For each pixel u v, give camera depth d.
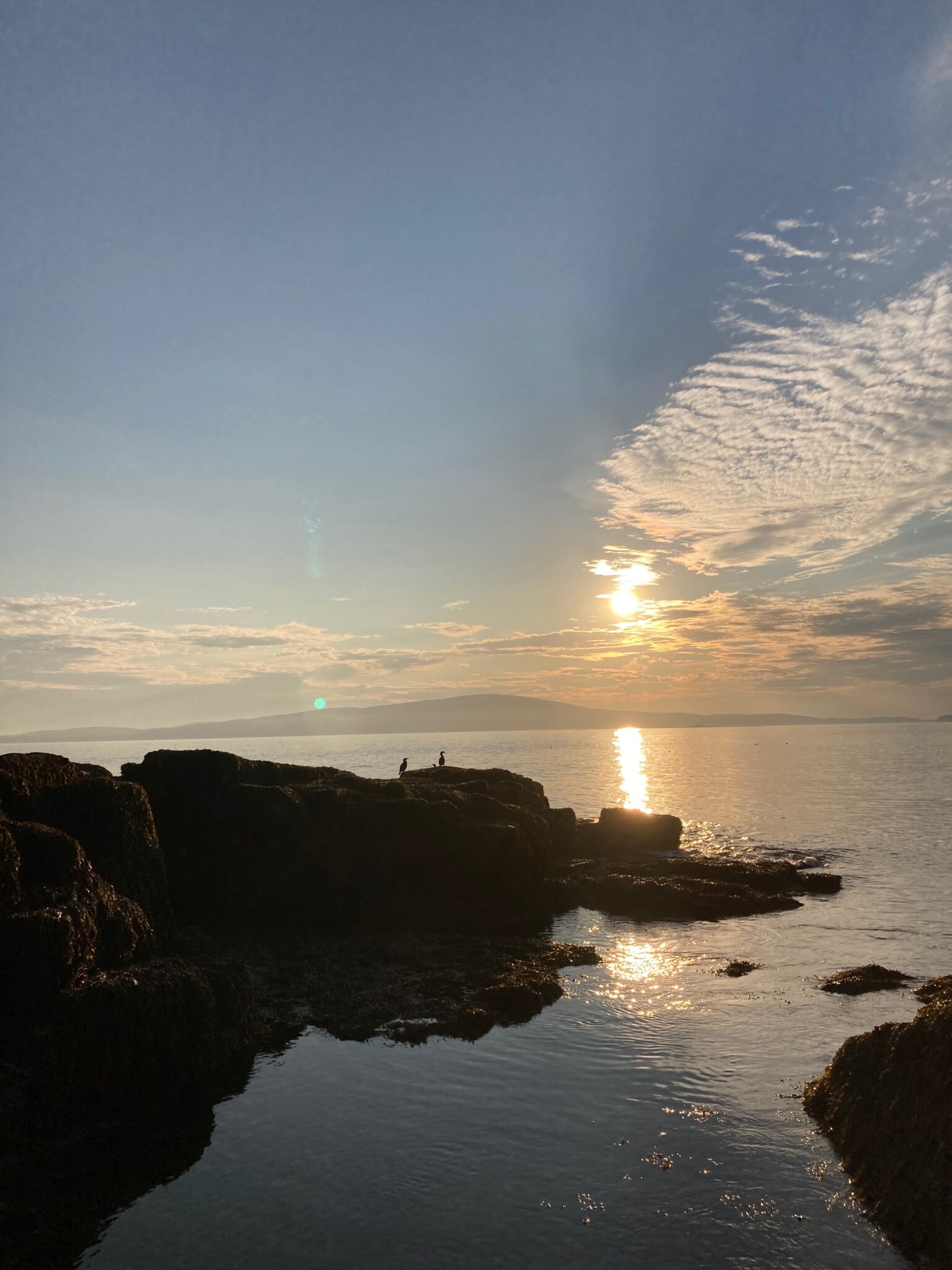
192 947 22.75
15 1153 12.96
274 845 28.23
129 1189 12.24
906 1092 11.96
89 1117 14.23
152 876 21.89
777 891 33.50
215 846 27.84
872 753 165.38
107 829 20.72
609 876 34.19
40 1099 13.75
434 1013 19.23
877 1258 10.27
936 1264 9.94
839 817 57.62
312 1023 18.91
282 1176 12.52
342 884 28.55
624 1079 15.50
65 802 20.61
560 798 75.19
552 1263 10.30
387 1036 17.98
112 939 17.23
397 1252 10.58
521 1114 14.22
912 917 28.55
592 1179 12.13
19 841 17.08
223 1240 10.95
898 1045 12.68
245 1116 14.54
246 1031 17.78
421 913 28.78
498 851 30.00
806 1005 19.58
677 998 20.27
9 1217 11.48
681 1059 16.41
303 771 33.38
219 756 29.47
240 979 18.67
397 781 35.28
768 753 171.88
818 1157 12.55
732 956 24.30
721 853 42.56
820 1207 11.31
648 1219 11.14
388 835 29.48
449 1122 14.01
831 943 25.41
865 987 20.53
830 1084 14.02
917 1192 10.70
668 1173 12.23
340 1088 15.52
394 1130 13.79
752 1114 13.99
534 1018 19.05
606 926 28.75
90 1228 11.28
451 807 30.62
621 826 45.19
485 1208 11.50
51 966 14.85
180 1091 15.48
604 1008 19.67
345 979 21.95
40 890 16.19
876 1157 11.80
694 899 30.86
